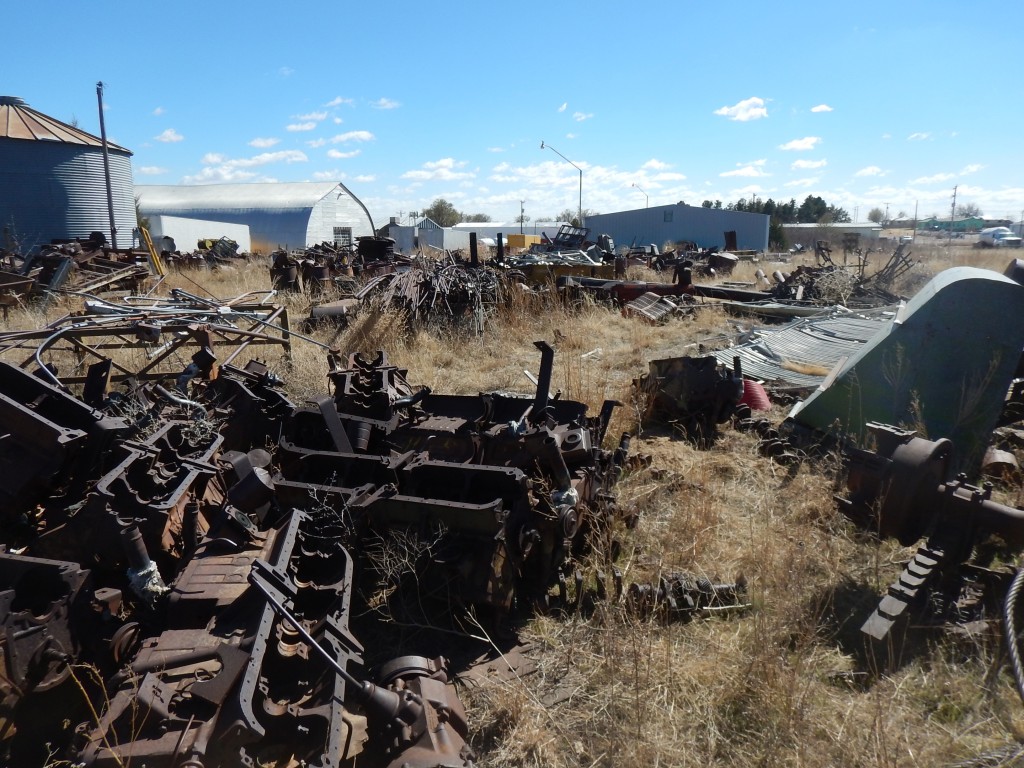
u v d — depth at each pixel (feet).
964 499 14.56
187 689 9.39
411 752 9.66
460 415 20.03
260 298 55.77
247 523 13.00
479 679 13.12
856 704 12.27
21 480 13.57
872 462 15.52
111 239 116.98
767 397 29.94
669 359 27.61
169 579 13.12
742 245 187.52
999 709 12.11
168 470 14.82
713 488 21.22
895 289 61.16
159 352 29.30
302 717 9.62
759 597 15.19
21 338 26.45
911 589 13.76
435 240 202.69
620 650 13.32
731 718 12.01
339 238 200.75
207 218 194.59
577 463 17.02
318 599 12.03
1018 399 26.02
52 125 118.62
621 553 17.38
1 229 112.06
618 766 11.03
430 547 13.93
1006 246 167.94
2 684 10.27
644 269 83.87
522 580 15.84
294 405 19.79
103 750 8.50
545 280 59.88
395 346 38.91
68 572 11.39
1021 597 14.21
